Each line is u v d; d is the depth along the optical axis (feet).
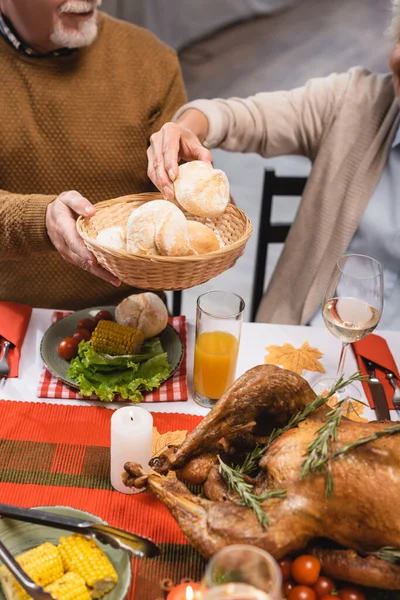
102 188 7.26
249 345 5.85
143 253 4.31
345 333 4.84
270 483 3.67
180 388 5.21
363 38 12.51
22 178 6.97
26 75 6.64
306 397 4.12
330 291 5.10
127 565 3.47
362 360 5.64
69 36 6.37
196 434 4.03
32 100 6.72
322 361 5.70
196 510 3.58
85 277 7.29
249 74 13.33
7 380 5.22
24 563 3.41
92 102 6.93
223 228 5.14
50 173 7.00
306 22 12.62
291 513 3.45
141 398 5.02
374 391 5.20
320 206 7.93
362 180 7.72
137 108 7.16
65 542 3.58
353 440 3.60
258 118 8.00
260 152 8.43
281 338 5.99
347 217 7.80
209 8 12.70
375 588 3.68
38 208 5.39
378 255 7.75
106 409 5.02
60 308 7.43
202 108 7.58
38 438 4.71
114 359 5.05
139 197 5.29
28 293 7.29
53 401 5.07
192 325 6.12
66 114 6.84
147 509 4.24
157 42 7.44
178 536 4.04
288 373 4.13
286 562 3.57
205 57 13.30
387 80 7.63
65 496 4.27
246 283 12.03
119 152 7.13
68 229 4.90
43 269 7.13
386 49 12.50
